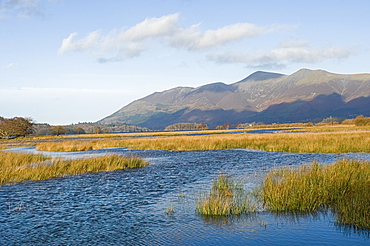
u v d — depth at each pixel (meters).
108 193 15.33
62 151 43.00
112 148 48.03
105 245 8.98
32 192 15.73
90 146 47.59
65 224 10.78
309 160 26.17
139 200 13.86
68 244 9.10
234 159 28.66
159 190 15.80
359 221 10.02
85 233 9.92
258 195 13.79
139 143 52.53
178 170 22.52
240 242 8.91
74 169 22.02
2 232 10.08
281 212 11.55
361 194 12.39
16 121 106.50
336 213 11.24
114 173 21.62
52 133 137.75
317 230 9.67
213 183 16.67
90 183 17.98
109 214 11.85
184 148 42.25
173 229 10.11
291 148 35.75
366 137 43.03
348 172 15.19
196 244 8.86
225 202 12.50
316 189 13.02
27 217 11.60
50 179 19.48
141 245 8.91
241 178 18.27
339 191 13.15
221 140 50.25
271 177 15.39
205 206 11.76
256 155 31.86
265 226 10.15
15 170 20.58
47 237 9.64
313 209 11.68
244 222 10.60
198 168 23.31
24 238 9.57
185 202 13.34
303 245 8.55
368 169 16.12
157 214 11.76
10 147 54.62
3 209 12.67
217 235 9.49
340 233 9.42
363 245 8.51
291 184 13.19
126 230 10.11
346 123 176.50
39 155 30.19
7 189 16.52
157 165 25.58
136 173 21.47
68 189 16.38
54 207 12.89
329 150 32.62
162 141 52.91
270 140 47.41
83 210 12.43
